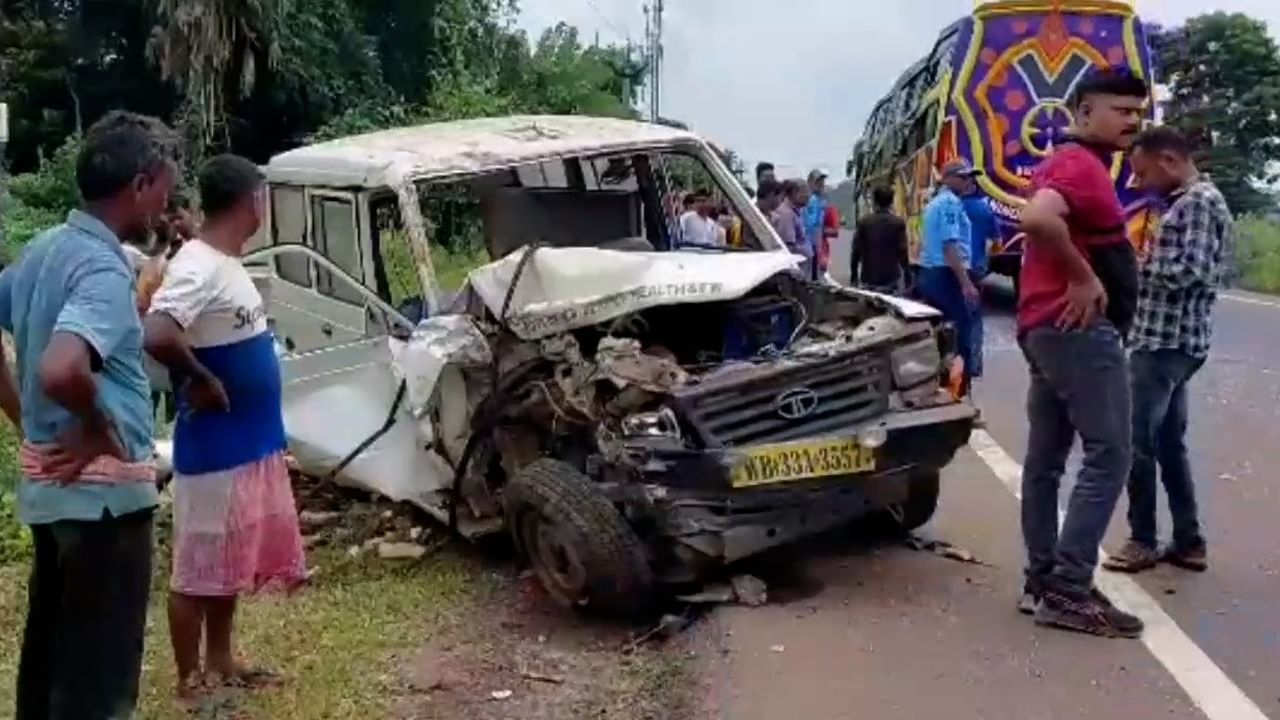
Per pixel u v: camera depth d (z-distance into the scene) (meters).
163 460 6.82
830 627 5.38
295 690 4.91
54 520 3.71
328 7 26.61
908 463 5.74
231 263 4.64
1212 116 36.59
